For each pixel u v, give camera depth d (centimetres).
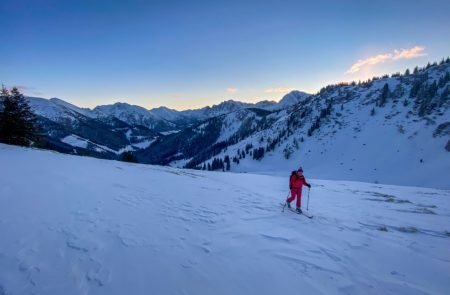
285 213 1127
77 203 879
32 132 3356
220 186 1745
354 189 2558
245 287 525
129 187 1256
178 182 1656
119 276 507
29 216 713
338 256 708
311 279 579
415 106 15975
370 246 805
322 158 15200
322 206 1448
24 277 469
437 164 10812
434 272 662
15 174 1122
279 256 673
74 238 630
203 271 562
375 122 16525
